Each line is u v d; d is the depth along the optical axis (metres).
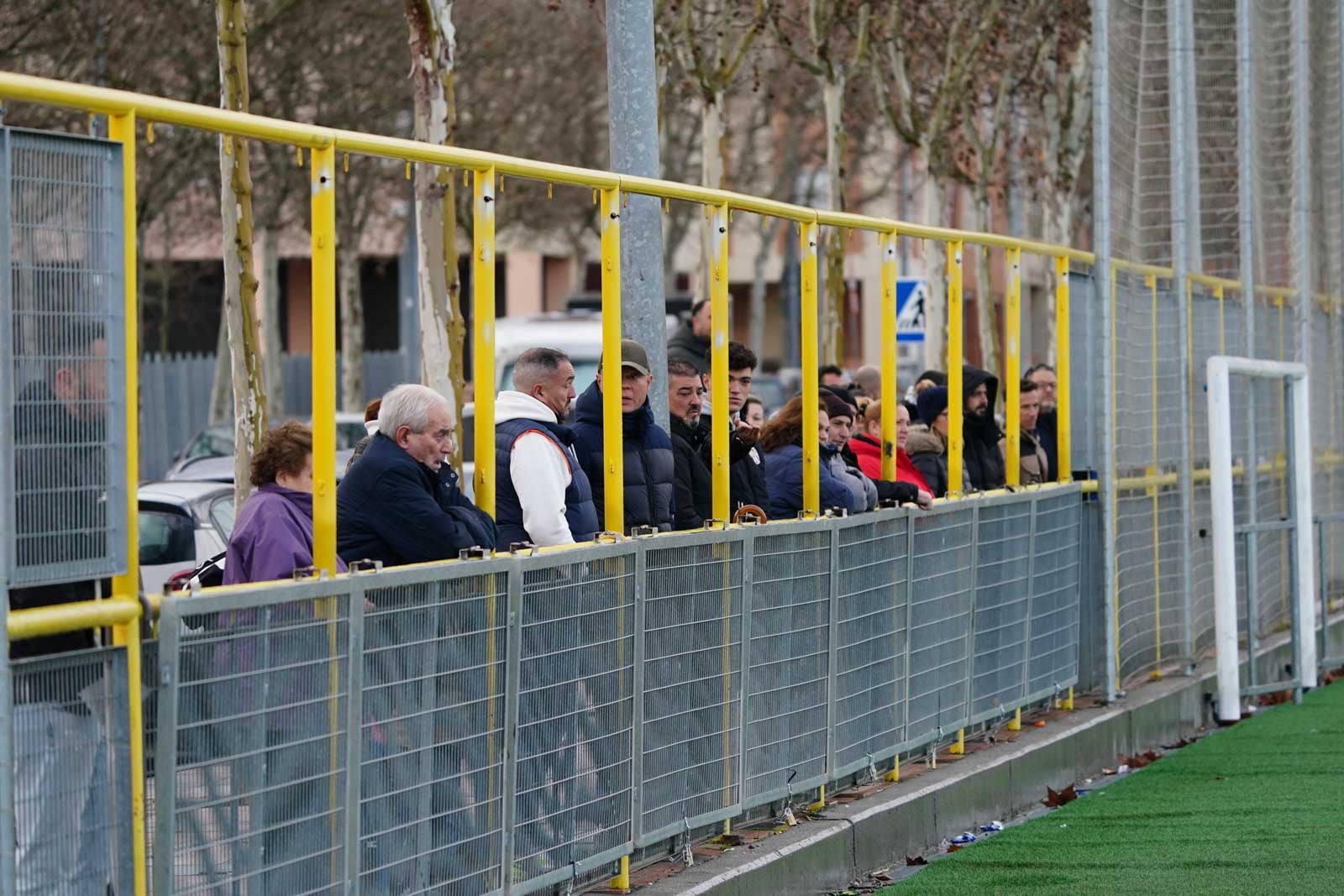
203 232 119.38
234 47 37.91
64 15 77.81
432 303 42.31
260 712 17.48
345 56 98.12
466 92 117.50
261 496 21.69
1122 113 44.81
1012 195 128.38
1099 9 43.25
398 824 19.55
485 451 22.72
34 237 15.38
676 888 24.14
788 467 31.45
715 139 70.50
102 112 15.96
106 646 15.96
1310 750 41.47
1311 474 55.22
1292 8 55.56
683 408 29.77
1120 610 43.91
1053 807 35.84
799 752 28.75
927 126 86.19
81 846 15.69
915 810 30.62
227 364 114.44
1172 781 38.12
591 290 189.50
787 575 28.23
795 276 181.12
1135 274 45.69
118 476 16.00
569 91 130.62
